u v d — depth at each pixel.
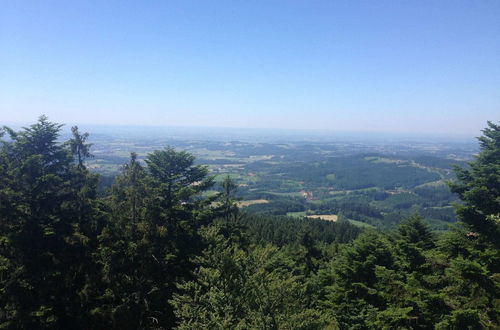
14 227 19.62
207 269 15.38
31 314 17.66
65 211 21.95
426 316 19.91
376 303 23.61
